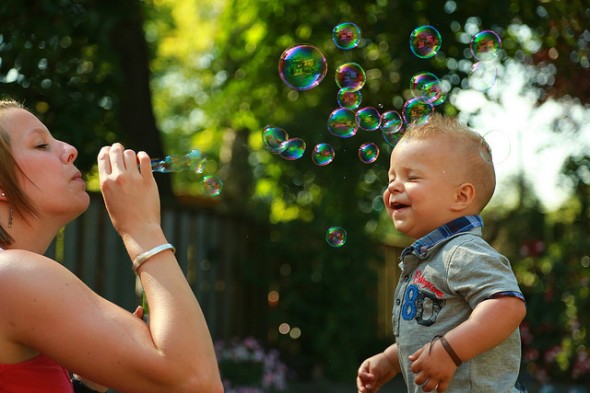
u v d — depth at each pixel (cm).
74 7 687
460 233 225
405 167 239
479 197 237
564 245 841
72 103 671
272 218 889
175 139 2042
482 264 211
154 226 175
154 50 1127
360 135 873
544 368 763
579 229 873
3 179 176
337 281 850
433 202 233
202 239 745
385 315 1073
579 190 859
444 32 825
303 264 849
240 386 662
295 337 846
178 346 158
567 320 755
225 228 784
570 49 786
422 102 297
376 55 902
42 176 180
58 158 184
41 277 158
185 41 1652
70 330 156
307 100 1042
